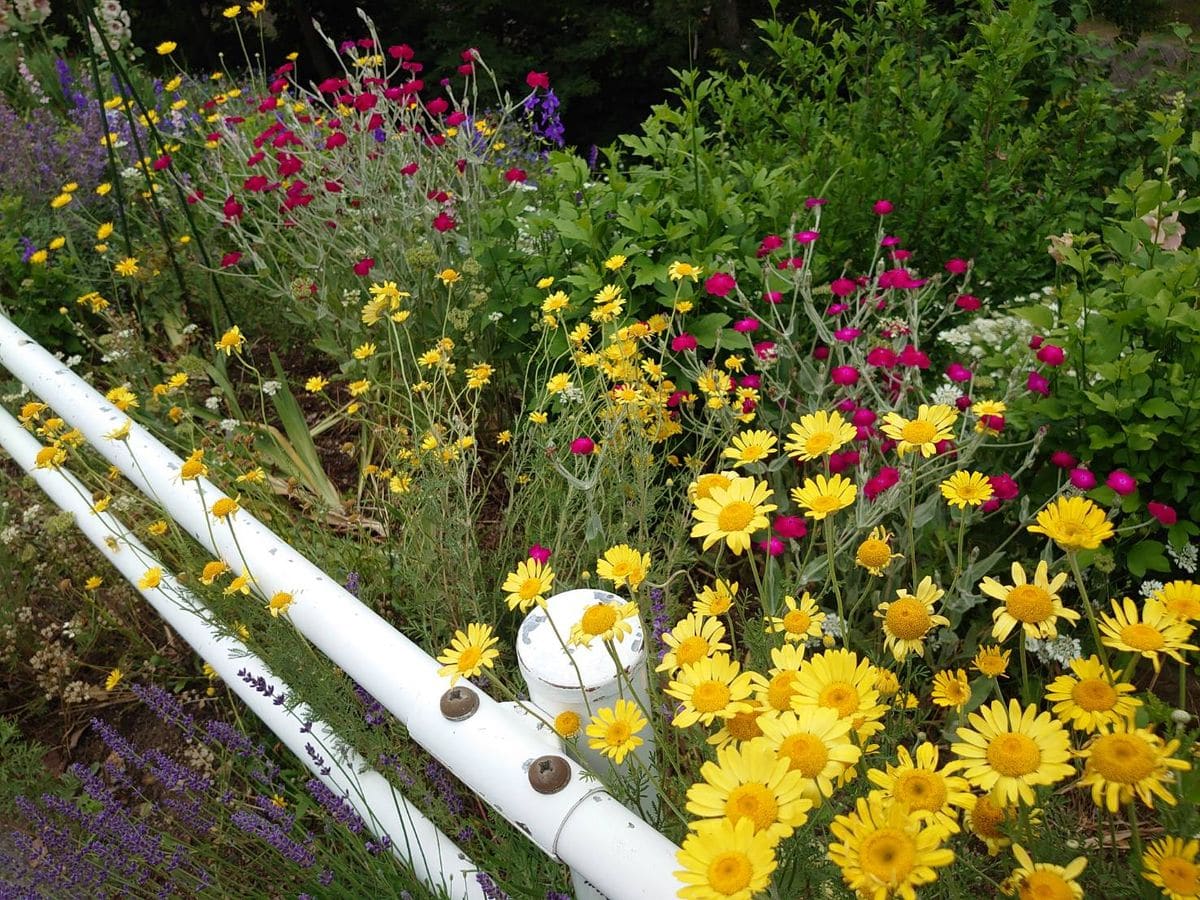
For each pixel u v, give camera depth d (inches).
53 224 178.9
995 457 96.7
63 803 78.8
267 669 82.8
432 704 53.4
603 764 60.7
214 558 96.8
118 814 78.3
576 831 45.8
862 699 41.9
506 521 102.9
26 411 102.3
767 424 108.3
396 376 132.4
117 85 223.9
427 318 134.9
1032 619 48.2
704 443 100.4
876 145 155.9
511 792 48.1
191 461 78.6
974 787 49.7
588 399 101.6
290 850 70.1
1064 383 93.1
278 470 130.3
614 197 123.6
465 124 150.4
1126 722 43.1
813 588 88.7
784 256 120.5
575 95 387.2
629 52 381.1
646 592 77.0
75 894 77.3
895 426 58.9
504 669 86.3
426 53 419.2
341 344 145.0
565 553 95.3
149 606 115.0
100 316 166.1
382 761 72.9
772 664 62.6
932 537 90.1
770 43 167.9
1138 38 215.0
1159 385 87.7
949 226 139.7
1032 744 40.3
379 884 69.0
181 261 165.2
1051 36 165.3
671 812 62.2
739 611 85.9
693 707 44.1
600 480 95.7
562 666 56.3
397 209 144.7
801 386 103.9
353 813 70.2
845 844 36.4
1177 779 45.1
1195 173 145.1
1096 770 40.4
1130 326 90.7
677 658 48.3
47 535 118.0
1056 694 44.9
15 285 159.0
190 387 147.7
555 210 136.8
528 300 122.4
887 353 92.7
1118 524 90.4
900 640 52.4
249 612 82.1
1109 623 46.3
